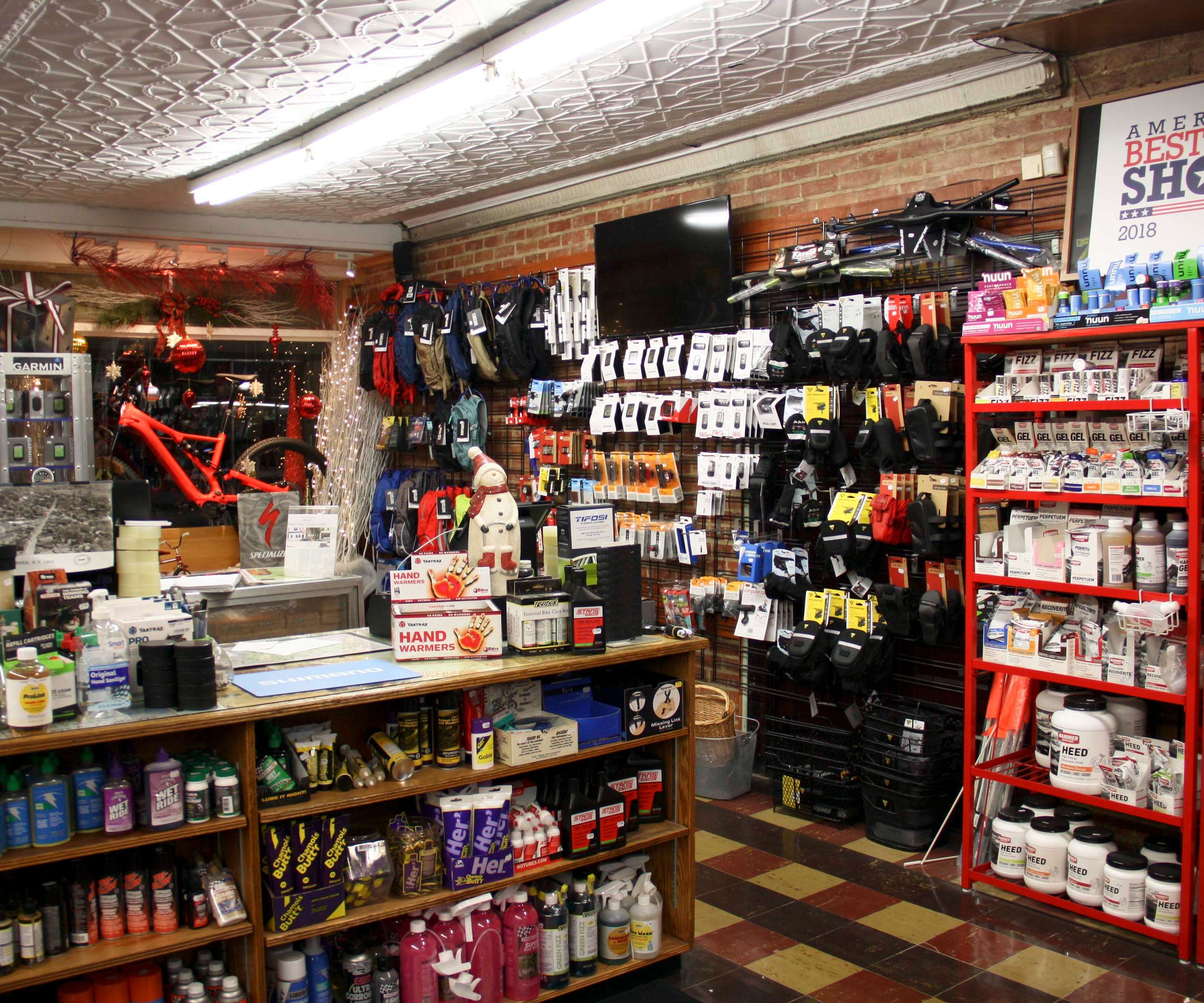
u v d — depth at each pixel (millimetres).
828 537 4352
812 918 3512
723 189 5340
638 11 3275
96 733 2271
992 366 4008
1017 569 3555
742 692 5195
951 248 4109
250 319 8484
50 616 2547
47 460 4199
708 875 3883
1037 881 3521
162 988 2441
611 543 3336
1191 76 3463
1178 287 3152
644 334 5496
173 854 2594
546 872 2914
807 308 4820
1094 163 3701
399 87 4379
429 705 2930
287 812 2494
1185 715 3119
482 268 7082
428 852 2732
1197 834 3184
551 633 3076
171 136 5121
